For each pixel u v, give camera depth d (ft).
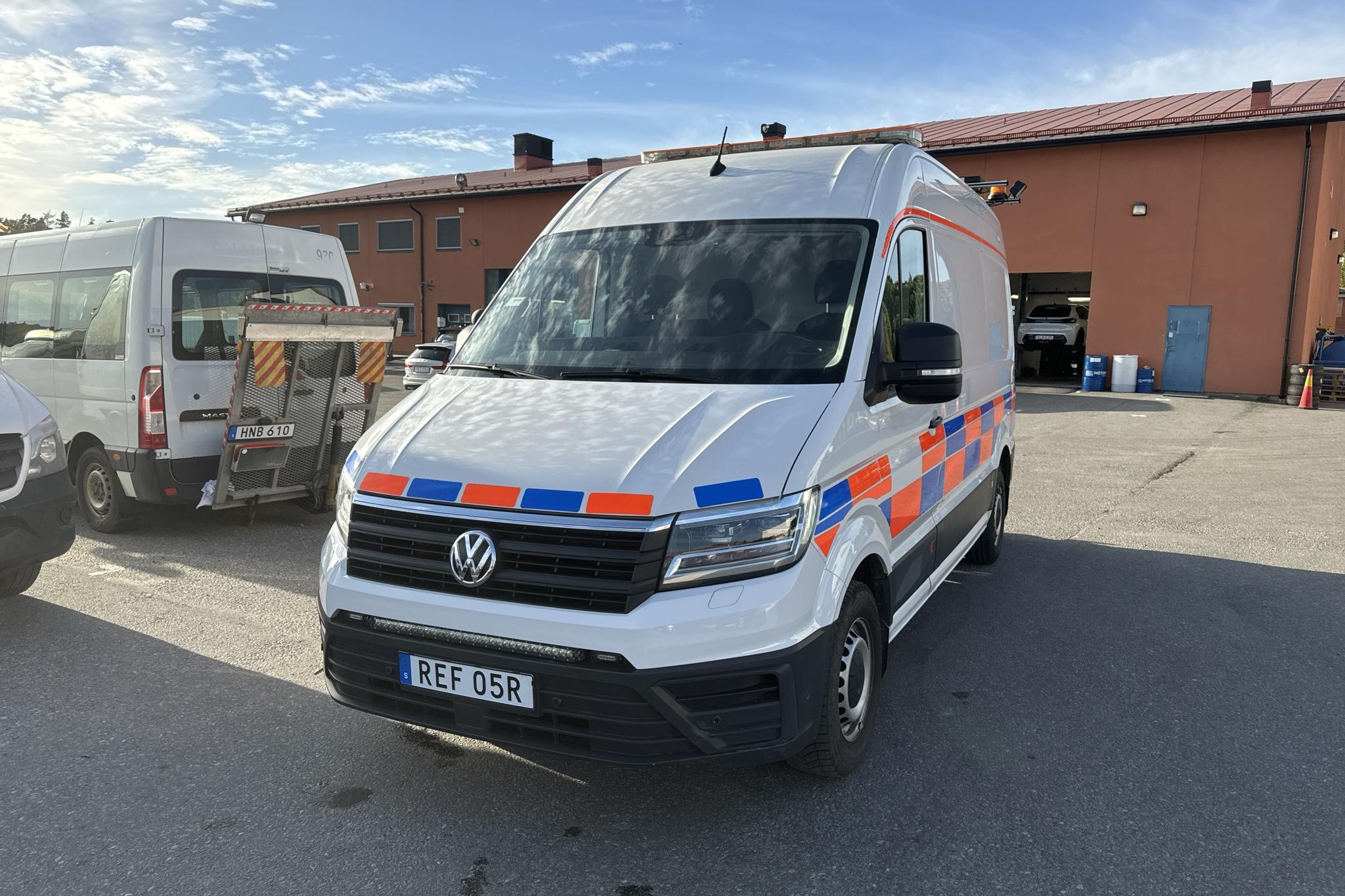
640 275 12.34
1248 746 11.63
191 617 16.47
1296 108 56.03
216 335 22.20
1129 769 11.01
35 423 15.70
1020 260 67.10
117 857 9.14
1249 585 18.80
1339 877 8.81
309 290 24.54
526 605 8.77
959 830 9.64
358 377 23.06
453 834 9.59
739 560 8.71
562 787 10.57
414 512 9.40
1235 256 59.77
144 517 23.72
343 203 102.32
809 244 11.93
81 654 14.65
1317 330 62.34
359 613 9.55
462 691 9.04
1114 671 14.17
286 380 21.83
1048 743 11.70
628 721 8.46
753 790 10.50
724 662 8.54
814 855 9.20
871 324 11.00
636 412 10.00
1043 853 9.21
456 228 97.25
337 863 9.07
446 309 99.14
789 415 9.73
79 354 22.49
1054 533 23.61
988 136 66.23
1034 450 37.73
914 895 8.54
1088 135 62.34
